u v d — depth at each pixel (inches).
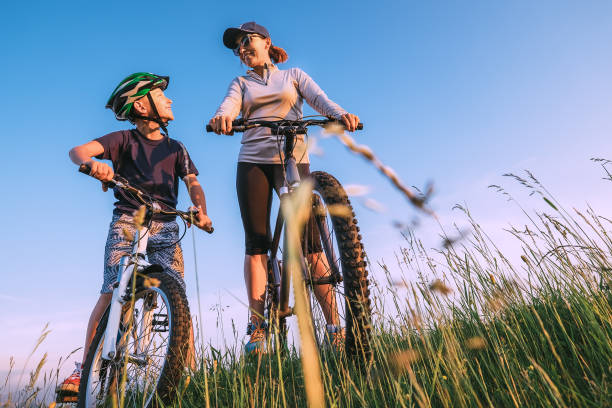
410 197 15.8
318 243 88.4
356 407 65.6
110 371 83.8
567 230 85.1
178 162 119.6
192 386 88.2
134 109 110.6
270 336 64.7
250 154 120.0
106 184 86.9
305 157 118.8
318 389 12.4
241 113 126.9
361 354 72.6
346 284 74.7
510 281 79.5
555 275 86.1
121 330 85.8
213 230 97.0
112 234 105.3
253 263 115.0
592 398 52.7
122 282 87.4
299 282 14.5
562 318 77.7
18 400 60.8
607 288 80.1
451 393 57.6
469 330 79.6
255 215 117.3
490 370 65.5
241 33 124.3
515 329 74.8
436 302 61.6
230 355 95.9
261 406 71.1
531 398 54.5
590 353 63.2
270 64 127.6
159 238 109.1
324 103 114.9
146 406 74.6
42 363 59.5
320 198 88.9
